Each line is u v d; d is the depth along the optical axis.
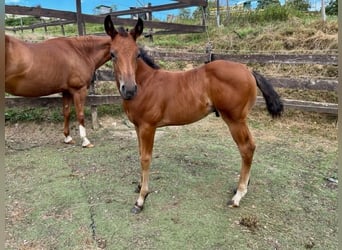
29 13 4.32
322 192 3.02
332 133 4.59
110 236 2.33
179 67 6.81
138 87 2.59
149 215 2.59
